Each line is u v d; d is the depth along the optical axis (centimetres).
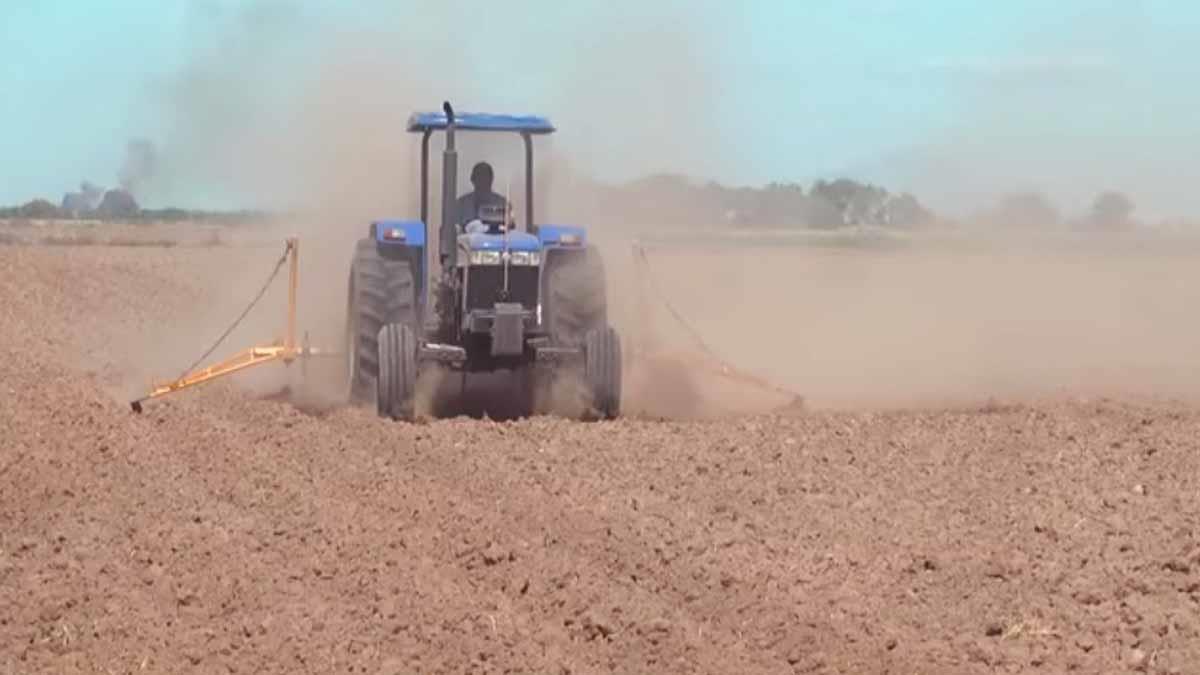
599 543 1374
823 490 1572
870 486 1588
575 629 1177
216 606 1234
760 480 1608
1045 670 1088
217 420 1920
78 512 1501
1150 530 1411
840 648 1123
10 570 1323
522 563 1320
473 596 1245
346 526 1435
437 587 1266
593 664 1109
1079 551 1352
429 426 1862
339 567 1323
